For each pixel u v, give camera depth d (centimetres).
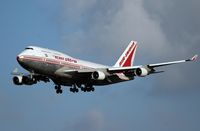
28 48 17588
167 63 17625
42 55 17550
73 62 18462
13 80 18325
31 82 18188
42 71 17638
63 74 18075
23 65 17300
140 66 17850
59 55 18100
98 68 18400
